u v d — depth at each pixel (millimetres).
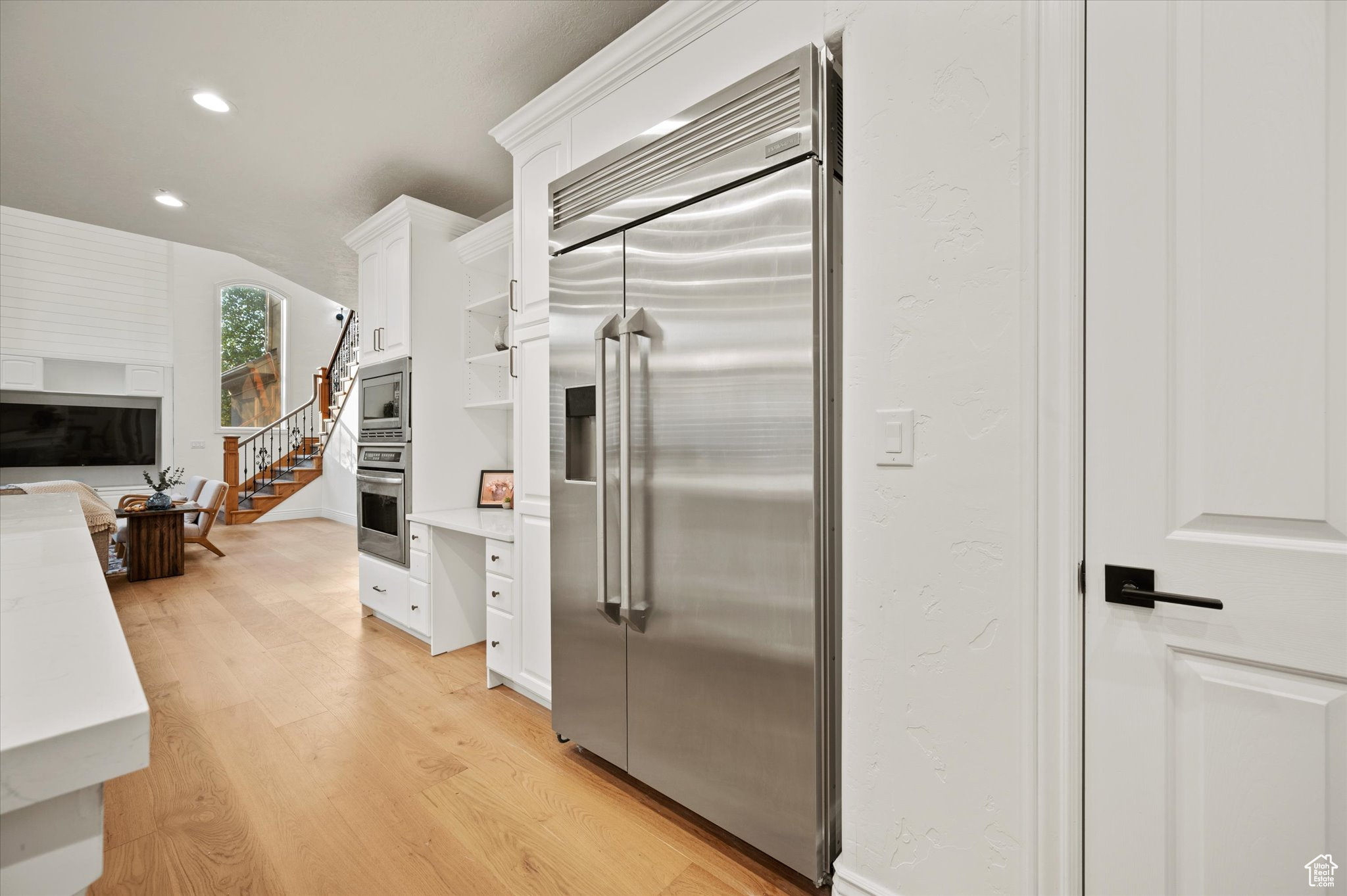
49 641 489
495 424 3588
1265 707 931
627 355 1654
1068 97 1068
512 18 2066
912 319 1244
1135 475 1025
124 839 1561
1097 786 1064
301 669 2783
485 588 3227
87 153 2965
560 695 1990
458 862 1490
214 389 8078
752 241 1446
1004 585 1133
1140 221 1019
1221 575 958
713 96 1543
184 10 2004
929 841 1229
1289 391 905
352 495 7500
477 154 2992
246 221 3822
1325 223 878
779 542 1397
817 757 1353
